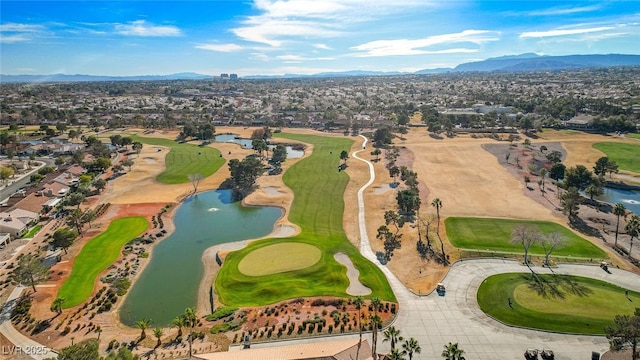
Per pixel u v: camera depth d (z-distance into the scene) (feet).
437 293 258.16
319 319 233.14
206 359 186.39
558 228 353.72
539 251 313.12
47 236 352.08
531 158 593.83
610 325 224.12
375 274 282.15
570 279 270.87
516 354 205.16
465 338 216.74
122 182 513.45
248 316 238.48
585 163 563.07
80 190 452.35
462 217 380.99
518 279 271.49
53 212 407.85
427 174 526.16
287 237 345.51
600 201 426.92
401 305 246.47
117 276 288.10
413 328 224.94
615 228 354.13
